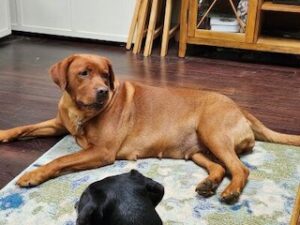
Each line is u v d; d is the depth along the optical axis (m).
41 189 1.18
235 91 1.88
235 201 1.15
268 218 1.10
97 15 2.44
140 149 1.32
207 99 1.33
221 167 1.24
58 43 2.49
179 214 1.10
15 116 1.60
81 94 1.23
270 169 1.30
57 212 1.10
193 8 2.21
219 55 2.33
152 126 1.31
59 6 2.48
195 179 1.24
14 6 2.55
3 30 2.46
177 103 1.33
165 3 2.42
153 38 2.32
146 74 2.05
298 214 0.94
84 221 0.75
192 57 2.29
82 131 1.28
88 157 1.25
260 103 1.77
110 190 0.81
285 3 2.16
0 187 1.21
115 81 1.32
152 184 0.84
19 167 1.30
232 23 2.21
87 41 2.52
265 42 2.19
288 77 2.05
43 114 1.62
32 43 2.47
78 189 1.18
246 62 2.24
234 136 1.28
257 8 2.14
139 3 2.30
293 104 1.77
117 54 2.33
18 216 1.08
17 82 1.90
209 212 1.12
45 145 1.42
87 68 1.23
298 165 1.33
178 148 1.33
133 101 1.31
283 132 1.55
